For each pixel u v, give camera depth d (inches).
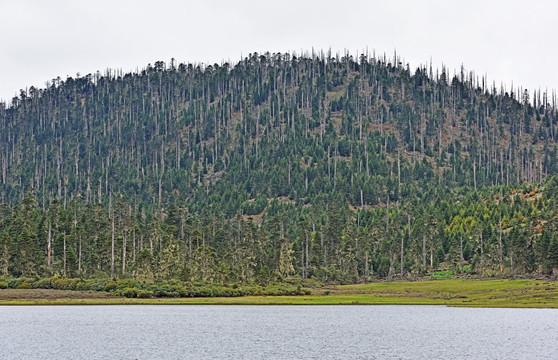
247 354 3230.8
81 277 6289.4
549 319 4790.8
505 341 3649.1
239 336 3841.0
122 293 5856.3
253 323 4525.1
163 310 5561.0
